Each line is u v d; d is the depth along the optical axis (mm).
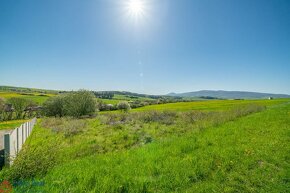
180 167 7062
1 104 58500
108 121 30688
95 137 16875
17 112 57938
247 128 15133
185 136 13219
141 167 7152
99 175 6340
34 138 17312
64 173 6633
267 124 16703
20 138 12320
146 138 15266
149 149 9969
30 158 6805
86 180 5887
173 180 6117
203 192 5543
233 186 5859
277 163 7539
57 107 53125
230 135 12734
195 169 6824
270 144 9969
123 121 30891
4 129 26312
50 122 31703
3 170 6594
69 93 50344
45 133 20609
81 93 48875
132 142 14445
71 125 24016
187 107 67125
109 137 16656
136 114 38219
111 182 5805
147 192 5527
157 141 12805
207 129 15445
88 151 11883
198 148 9969
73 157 10641
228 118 21203
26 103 65500
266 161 7812
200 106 68688
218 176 6449
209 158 8000
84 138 16500
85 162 8273
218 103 81375
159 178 6250
